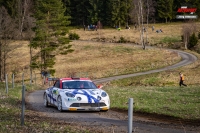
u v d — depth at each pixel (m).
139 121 14.16
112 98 24.30
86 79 19.17
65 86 18.31
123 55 89.19
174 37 120.88
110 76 64.88
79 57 89.19
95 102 16.92
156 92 28.14
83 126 12.53
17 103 21.14
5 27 58.34
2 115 14.54
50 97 19.25
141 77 58.31
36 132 10.91
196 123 13.48
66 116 15.73
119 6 153.62
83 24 165.50
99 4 159.25
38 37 63.44
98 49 99.88
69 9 165.25
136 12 126.62
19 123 12.55
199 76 54.75
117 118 15.15
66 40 67.19
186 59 80.12
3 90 31.19
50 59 65.25
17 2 119.50
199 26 136.25
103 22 160.25
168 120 14.44
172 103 20.66
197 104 19.59
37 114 16.08
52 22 65.88
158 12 158.50
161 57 83.50
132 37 124.00
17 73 73.25
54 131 11.09
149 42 114.88
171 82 50.28
